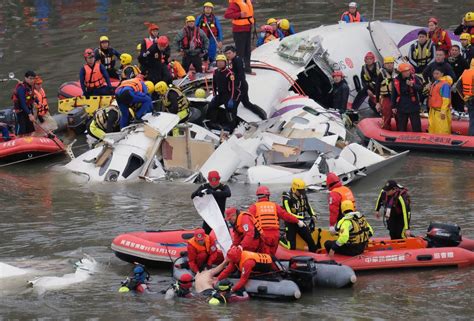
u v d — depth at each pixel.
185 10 141.00
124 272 53.38
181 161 73.62
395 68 92.56
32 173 75.50
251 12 83.12
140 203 66.31
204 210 52.28
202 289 48.88
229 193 54.66
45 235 59.91
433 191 67.56
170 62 92.94
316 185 69.00
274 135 75.44
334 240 52.34
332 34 94.81
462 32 94.31
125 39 121.44
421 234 57.25
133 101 76.12
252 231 48.88
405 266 51.81
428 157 77.50
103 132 77.12
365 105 92.44
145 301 48.62
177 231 55.38
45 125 81.88
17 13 143.00
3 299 49.56
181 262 51.28
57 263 55.06
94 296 49.56
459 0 141.62
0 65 110.75
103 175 72.75
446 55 90.81
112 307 47.81
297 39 89.19
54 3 150.38
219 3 145.62
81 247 57.56
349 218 50.81
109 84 88.88
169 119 74.50
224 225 50.88
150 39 88.31
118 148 73.88
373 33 95.69
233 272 49.66
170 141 74.12
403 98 79.44
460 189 67.88
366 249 52.12
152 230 56.75
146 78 86.44
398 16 131.00
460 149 77.56
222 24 128.38
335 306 47.06
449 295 48.22
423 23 125.88
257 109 77.94
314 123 77.12
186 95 83.69
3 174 75.38
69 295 49.84
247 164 71.88
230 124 77.44
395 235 54.22
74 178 73.56
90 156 75.00
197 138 75.38
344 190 51.84
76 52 115.75
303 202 52.56
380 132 80.75
